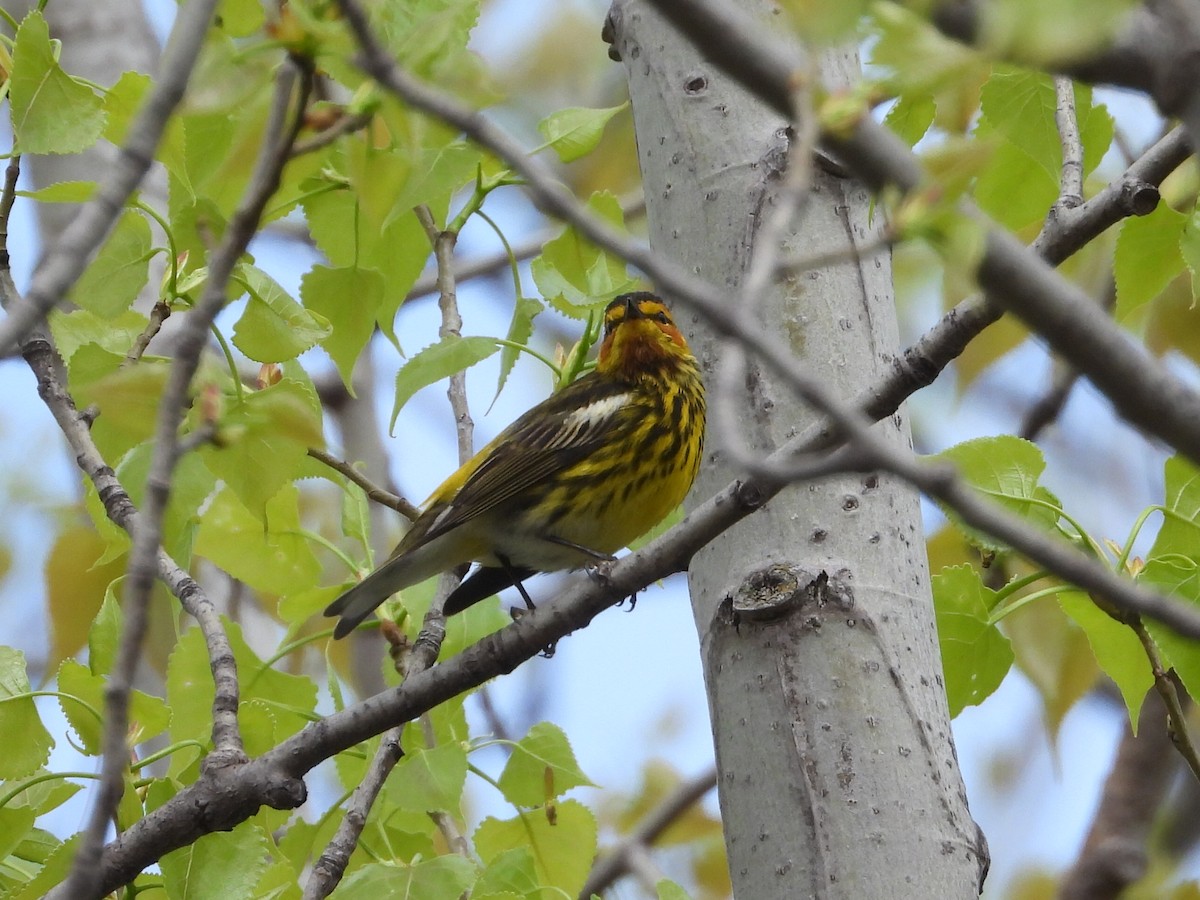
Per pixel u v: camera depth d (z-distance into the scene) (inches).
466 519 495.8
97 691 421.1
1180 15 219.8
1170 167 361.4
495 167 508.4
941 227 231.8
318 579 505.7
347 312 491.8
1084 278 612.1
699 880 669.9
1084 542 436.1
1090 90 443.5
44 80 412.5
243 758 370.0
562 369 507.5
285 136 261.4
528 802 466.9
